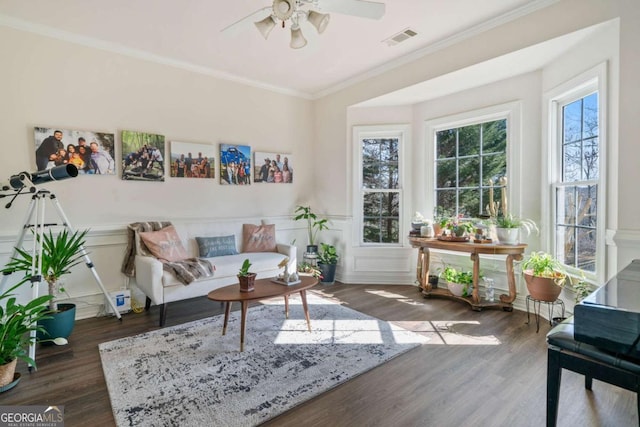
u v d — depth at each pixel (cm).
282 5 200
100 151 331
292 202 489
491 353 243
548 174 316
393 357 237
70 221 317
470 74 335
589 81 262
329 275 451
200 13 278
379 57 369
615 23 231
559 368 152
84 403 185
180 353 243
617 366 136
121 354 241
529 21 272
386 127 448
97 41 326
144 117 360
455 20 291
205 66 394
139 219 357
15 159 293
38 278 238
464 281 358
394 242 461
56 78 310
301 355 239
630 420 169
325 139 490
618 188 232
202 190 403
